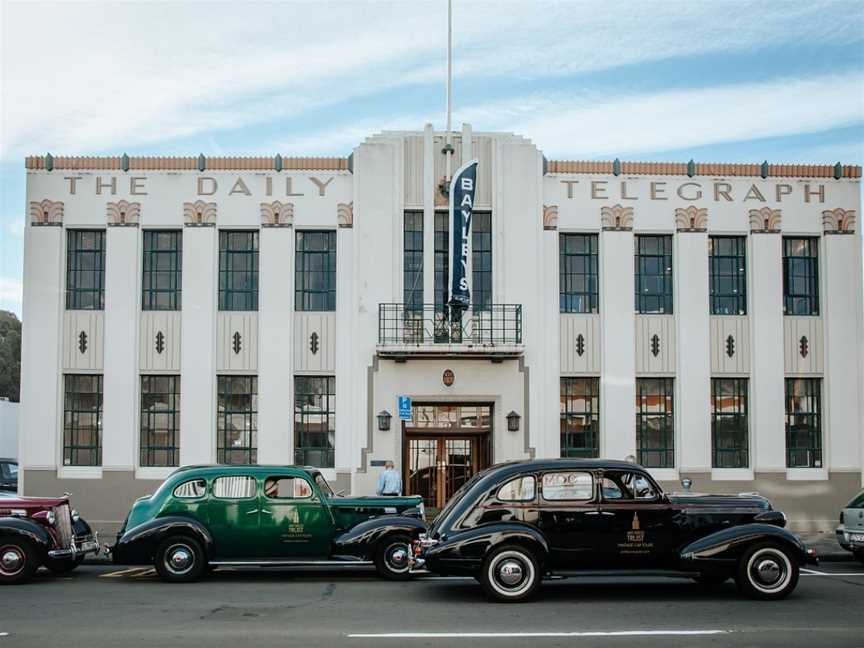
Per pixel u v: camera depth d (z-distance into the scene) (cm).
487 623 1155
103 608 1270
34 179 2291
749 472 2303
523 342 2273
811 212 2361
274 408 2266
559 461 1366
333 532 1576
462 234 2208
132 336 2273
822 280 2355
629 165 2345
